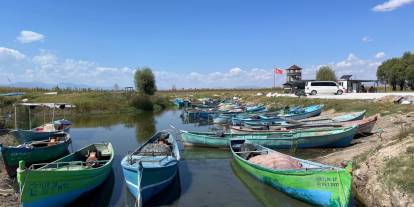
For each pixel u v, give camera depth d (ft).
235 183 57.47
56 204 45.06
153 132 118.73
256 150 66.85
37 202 42.45
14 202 45.98
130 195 52.08
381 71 246.88
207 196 51.31
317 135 77.87
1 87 222.69
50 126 96.07
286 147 79.30
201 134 85.56
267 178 52.19
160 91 439.63
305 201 45.93
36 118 146.92
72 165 54.03
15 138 91.35
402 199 38.22
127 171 49.06
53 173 43.62
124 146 92.07
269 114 133.28
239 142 74.54
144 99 220.23
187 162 72.13
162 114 190.29
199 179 59.93
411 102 113.29
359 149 65.31
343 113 121.49
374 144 64.18
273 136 79.97
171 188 55.11
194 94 358.43
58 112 171.53
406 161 42.50
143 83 245.04
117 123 146.61
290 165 52.80
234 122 114.42
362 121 85.05
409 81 228.63
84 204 49.65
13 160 59.16
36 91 226.17
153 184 48.80
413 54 236.22
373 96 148.36
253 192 52.90
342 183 40.75
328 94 186.91
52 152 69.10
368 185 44.70
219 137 83.10
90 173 49.42
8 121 124.06
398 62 235.20
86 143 98.22
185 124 142.61
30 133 81.20
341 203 40.78
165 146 63.67
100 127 133.39
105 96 211.61
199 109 171.73
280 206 47.21
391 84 242.58
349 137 77.36
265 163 55.42
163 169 50.26
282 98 191.83
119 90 260.83
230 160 73.56
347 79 222.69
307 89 189.47
